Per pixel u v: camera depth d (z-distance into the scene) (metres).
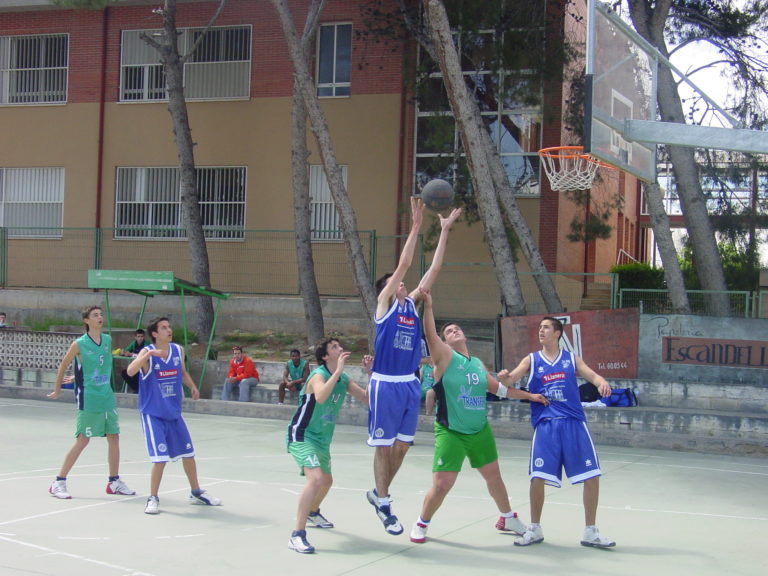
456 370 7.38
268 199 27.48
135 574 6.41
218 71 28.14
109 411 9.38
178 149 24.30
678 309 19.55
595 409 16.41
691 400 17.33
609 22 8.80
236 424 16.97
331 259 26.62
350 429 16.78
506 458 13.28
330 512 8.78
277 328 25.67
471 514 8.77
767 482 11.67
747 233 21.30
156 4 28.48
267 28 27.64
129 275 19.31
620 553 7.25
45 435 14.34
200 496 8.98
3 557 6.84
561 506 9.38
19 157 29.89
